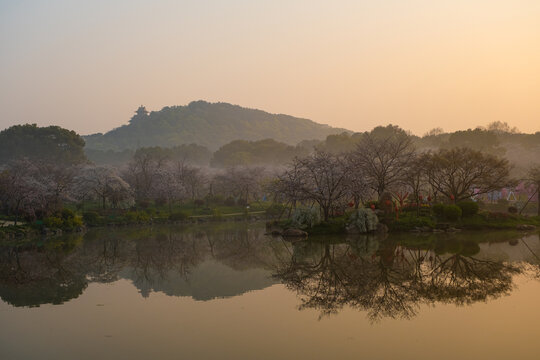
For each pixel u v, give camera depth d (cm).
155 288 2175
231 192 9350
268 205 8575
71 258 3184
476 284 2117
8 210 5559
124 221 6197
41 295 2058
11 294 2081
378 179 4825
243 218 7062
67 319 1659
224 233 4922
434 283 2144
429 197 5144
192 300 1928
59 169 8744
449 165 4834
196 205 8294
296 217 4309
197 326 1549
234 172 9525
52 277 2491
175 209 7906
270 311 1727
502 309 1703
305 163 4397
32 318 1678
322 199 4319
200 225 6122
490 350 1285
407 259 2777
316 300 1883
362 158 4962
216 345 1352
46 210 5300
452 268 2488
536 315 1620
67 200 6912
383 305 1784
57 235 4881
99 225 5981
